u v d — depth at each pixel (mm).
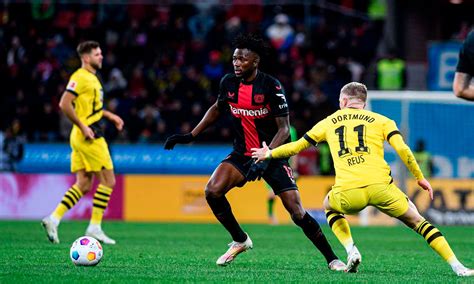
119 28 86875
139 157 67375
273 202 62625
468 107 71000
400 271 28797
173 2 92125
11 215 66312
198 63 84062
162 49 84688
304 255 35562
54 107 76875
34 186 66375
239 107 29031
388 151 66625
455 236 51469
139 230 53062
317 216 65750
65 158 67375
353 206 26344
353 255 26500
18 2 87438
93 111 39844
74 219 64812
